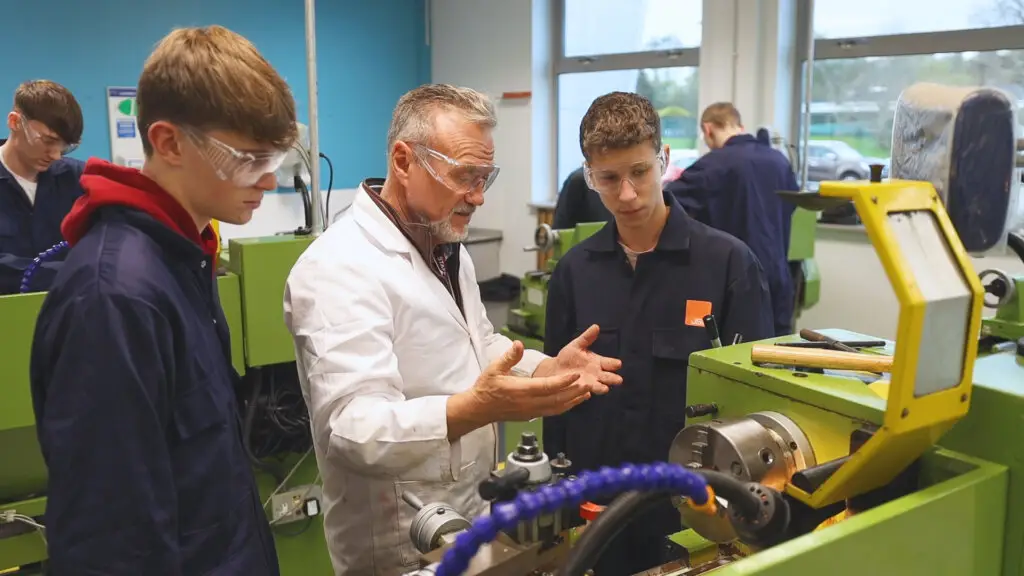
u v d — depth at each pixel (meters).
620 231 1.69
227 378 1.04
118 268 0.87
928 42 3.48
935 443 0.98
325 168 4.89
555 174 5.04
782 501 0.85
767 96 3.87
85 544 0.84
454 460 1.10
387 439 1.05
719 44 3.92
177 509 0.91
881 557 0.84
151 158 0.95
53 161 2.41
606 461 1.67
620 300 1.68
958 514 0.90
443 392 1.30
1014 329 1.18
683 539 1.10
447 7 5.20
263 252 1.92
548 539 0.78
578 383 1.07
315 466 2.21
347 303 1.17
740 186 2.81
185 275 0.99
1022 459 0.92
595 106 1.60
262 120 0.90
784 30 3.81
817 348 1.14
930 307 0.79
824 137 3.92
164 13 4.14
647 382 1.64
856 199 0.80
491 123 1.29
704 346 1.61
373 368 1.13
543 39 4.82
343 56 4.87
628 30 4.57
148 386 0.87
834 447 0.97
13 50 3.70
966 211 1.02
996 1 3.29
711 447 0.97
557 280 1.79
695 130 4.36
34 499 1.84
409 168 1.27
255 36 4.46
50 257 1.83
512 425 2.86
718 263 1.62
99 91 3.98
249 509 1.04
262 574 1.06
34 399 0.92
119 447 0.84
